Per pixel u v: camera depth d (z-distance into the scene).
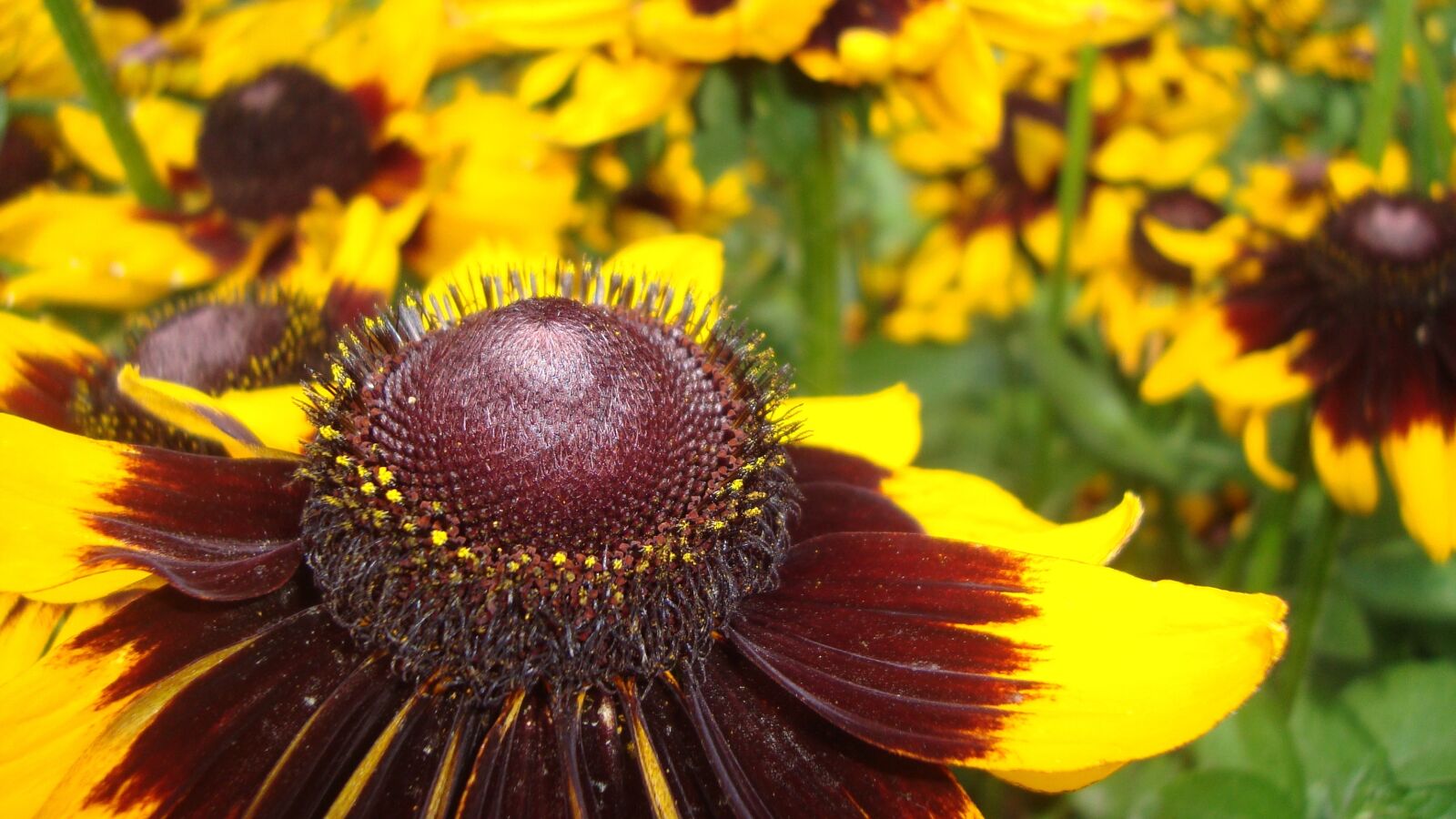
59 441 0.10
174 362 0.12
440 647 0.09
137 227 0.16
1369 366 0.16
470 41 0.18
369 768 0.09
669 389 0.10
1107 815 0.15
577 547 0.09
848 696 0.09
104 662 0.09
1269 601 0.09
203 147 0.17
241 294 0.14
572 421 0.09
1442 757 0.13
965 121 0.15
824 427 0.12
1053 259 0.22
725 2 0.15
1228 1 0.24
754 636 0.10
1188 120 0.22
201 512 0.10
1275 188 0.19
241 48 0.19
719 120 0.15
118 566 0.09
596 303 0.10
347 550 0.09
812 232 0.17
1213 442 0.21
